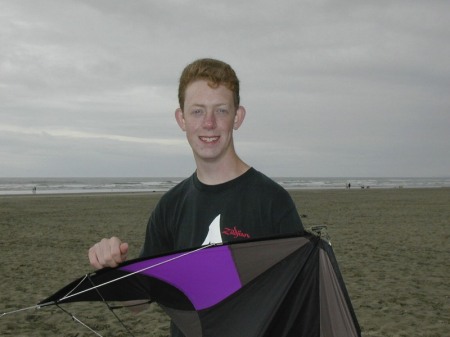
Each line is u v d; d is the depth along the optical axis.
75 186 74.88
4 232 16.81
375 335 6.21
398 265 10.61
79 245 13.84
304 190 56.00
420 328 6.46
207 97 2.40
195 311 2.36
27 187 69.50
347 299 2.20
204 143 2.41
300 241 2.24
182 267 2.32
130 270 2.37
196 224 2.46
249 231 2.38
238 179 2.44
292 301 2.21
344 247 13.04
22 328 6.64
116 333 6.45
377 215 22.41
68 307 7.59
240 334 2.21
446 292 8.27
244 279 2.28
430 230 16.83
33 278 9.73
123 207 27.84
